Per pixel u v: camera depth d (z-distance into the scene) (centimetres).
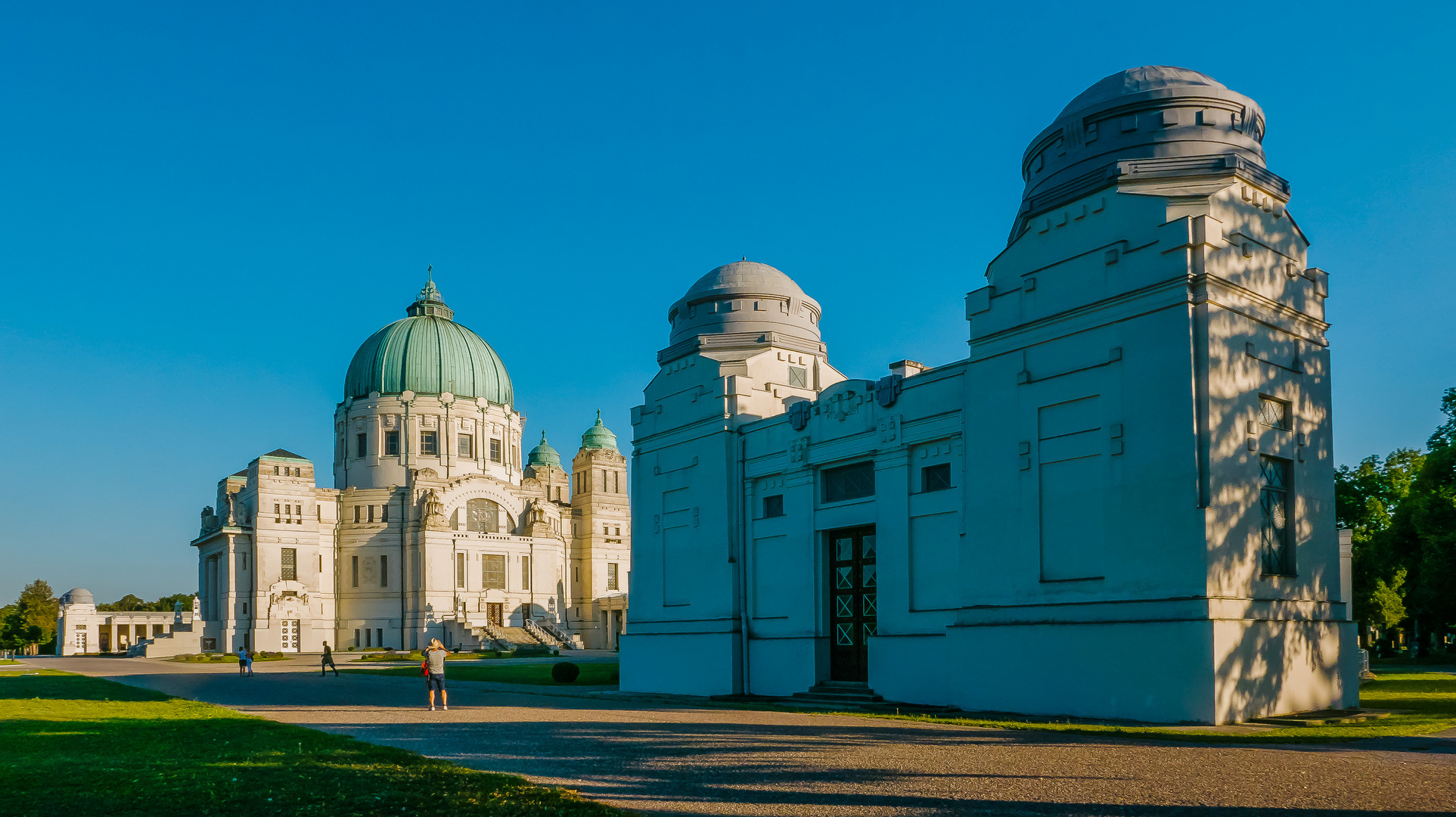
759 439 3900
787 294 4406
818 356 4412
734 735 2195
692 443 4175
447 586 11881
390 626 11838
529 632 12038
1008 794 1353
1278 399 2688
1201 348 2506
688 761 1742
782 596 3731
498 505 12706
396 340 12975
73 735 2353
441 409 12719
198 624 11181
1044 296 2866
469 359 13212
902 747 1892
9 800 1401
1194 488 2445
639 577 4409
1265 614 2517
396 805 1318
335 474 12988
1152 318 2586
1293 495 2689
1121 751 1797
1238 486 2516
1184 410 2489
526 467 15312
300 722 2723
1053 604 2734
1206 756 1708
